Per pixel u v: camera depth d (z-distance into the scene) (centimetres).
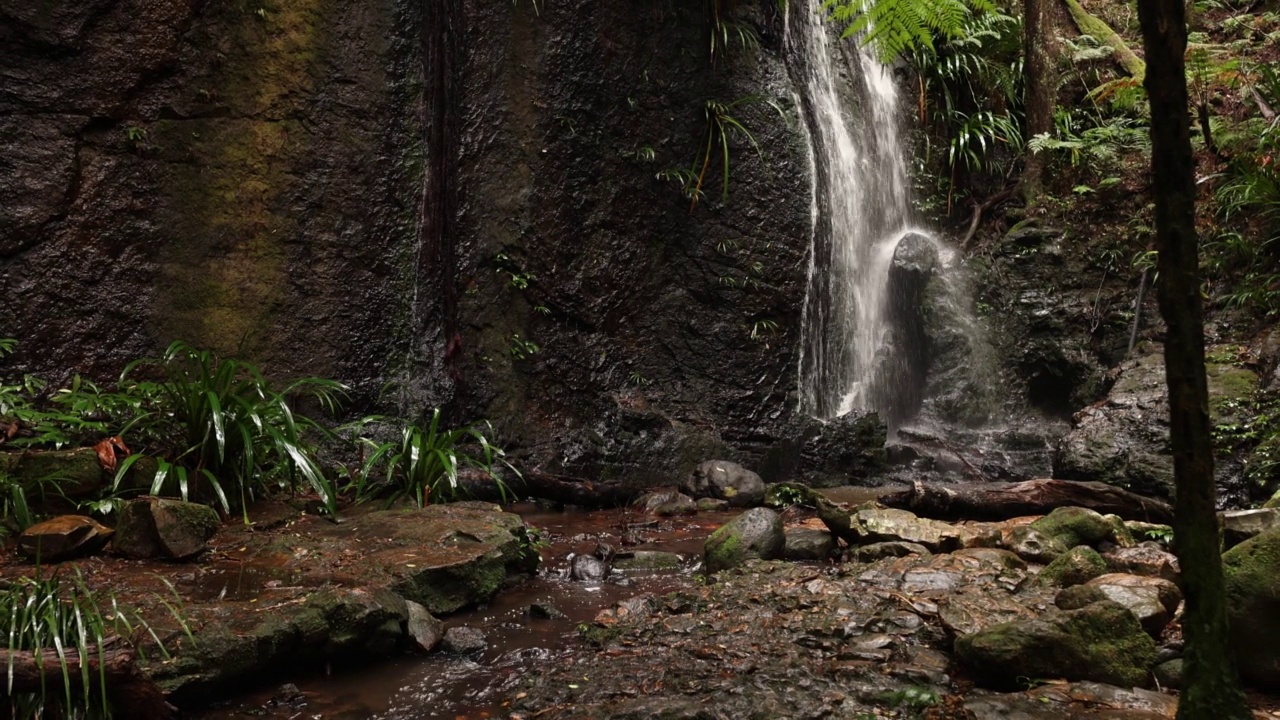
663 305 793
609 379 759
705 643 332
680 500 643
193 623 312
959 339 868
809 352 851
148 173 595
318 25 656
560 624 383
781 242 834
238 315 618
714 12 824
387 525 455
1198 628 163
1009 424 857
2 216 545
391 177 680
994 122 984
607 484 643
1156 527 481
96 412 499
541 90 741
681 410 777
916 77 1002
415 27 695
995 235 958
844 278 893
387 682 321
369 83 674
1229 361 682
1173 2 152
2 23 545
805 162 855
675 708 273
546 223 738
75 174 570
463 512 480
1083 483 525
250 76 630
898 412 887
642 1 793
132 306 584
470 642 355
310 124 651
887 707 273
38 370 549
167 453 473
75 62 571
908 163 983
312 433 620
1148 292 838
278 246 636
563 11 753
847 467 774
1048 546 428
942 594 369
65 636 275
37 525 386
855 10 303
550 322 739
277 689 314
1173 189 157
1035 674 282
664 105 803
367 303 664
